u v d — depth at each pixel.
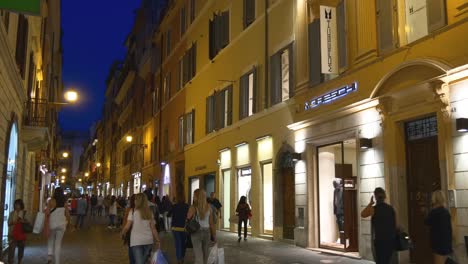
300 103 16.38
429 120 11.20
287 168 17.45
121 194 60.09
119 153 64.56
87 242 18.53
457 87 9.98
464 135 9.77
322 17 14.55
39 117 20.53
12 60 13.27
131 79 54.19
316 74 15.45
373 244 8.72
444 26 10.47
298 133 16.52
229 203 22.84
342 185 14.41
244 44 21.62
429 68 10.70
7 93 13.71
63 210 11.70
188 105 30.12
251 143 20.31
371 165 12.60
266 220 19.05
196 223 10.16
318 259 12.86
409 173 11.70
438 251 8.14
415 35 11.69
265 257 13.27
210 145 25.59
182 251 11.59
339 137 14.27
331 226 15.21
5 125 13.90
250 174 20.62
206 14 27.34
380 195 8.75
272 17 18.95
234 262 12.31
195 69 29.06
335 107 14.35
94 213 41.66
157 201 21.53
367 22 13.15
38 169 30.17
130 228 8.73
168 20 36.62
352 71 13.60
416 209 11.40
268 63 19.14
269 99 18.92
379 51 12.70
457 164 9.89
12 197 16.73
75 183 136.25
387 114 12.08
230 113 22.80
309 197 15.67
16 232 11.52
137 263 8.38
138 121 48.53
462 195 9.73
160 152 37.50
